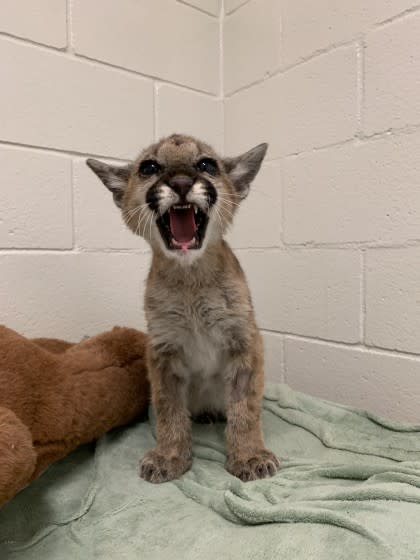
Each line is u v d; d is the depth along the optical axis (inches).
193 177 24.2
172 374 25.7
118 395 25.3
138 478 22.5
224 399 28.2
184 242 23.2
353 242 29.6
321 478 21.0
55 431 21.2
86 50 32.0
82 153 32.4
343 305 30.6
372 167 28.2
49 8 30.1
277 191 34.7
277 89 34.3
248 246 37.6
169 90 36.7
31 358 22.0
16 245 30.0
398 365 27.6
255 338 24.8
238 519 17.8
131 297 35.7
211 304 24.3
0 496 15.9
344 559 13.9
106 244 34.0
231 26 38.4
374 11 27.4
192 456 24.8
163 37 35.9
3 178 29.2
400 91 26.4
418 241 26.1
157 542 17.1
